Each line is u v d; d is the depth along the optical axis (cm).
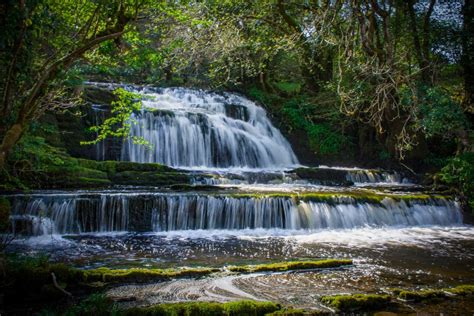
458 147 1590
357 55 1312
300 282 695
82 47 679
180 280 691
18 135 621
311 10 1334
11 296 601
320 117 2209
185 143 1772
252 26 1512
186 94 2156
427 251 934
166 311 543
